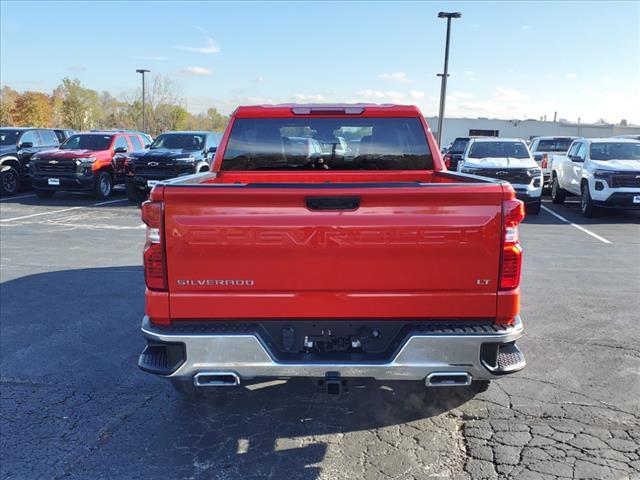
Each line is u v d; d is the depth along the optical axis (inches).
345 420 153.1
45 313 244.1
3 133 736.3
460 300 123.0
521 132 2938.0
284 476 127.3
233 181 193.6
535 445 138.9
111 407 161.5
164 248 121.6
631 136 782.5
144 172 617.3
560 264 341.1
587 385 173.2
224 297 123.0
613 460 132.3
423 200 119.2
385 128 193.2
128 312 245.4
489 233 120.3
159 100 2105.1
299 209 119.7
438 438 143.0
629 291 280.4
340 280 122.0
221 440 143.3
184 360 123.0
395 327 126.0
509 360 126.2
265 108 190.2
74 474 128.3
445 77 1074.7
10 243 402.0
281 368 122.2
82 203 640.4
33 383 176.9
